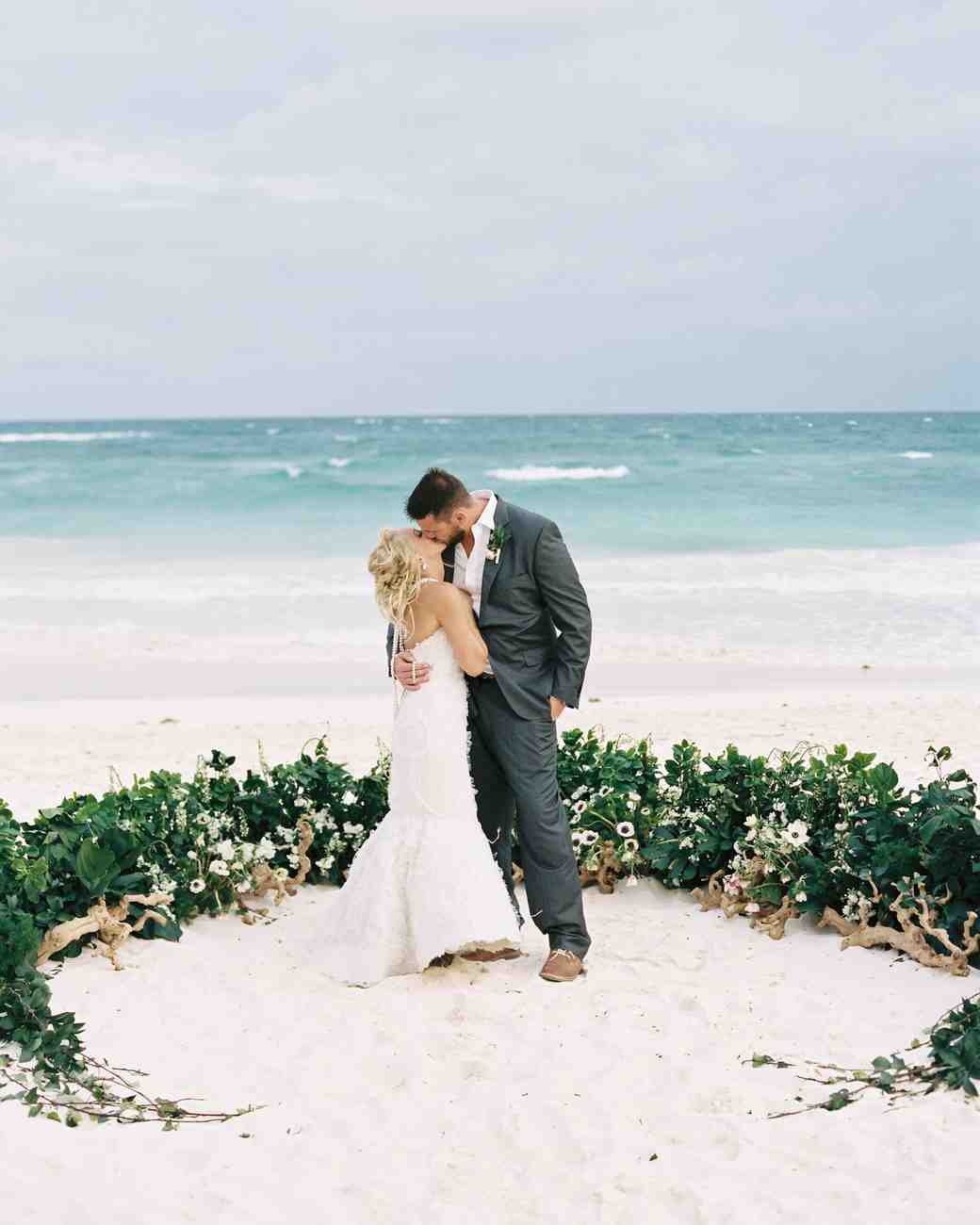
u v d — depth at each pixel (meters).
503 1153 3.53
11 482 40.66
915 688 11.89
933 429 97.31
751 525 28.02
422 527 4.94
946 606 16.44
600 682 12.23
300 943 5.23
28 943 4.29
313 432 93.75
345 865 6.00
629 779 5.95
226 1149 3.54
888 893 4.90
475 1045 4.20
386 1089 3.93
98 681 12.41
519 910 5.35
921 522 28.36
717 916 5.42
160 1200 3.27
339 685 12.25
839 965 4.78
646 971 4.85
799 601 16.91
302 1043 4.24
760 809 5.55
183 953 5.04
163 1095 3.86
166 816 5.56
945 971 4.59
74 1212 3.18
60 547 24.23
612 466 49.09
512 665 4.95
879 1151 3.41
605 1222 3.18
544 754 4.91
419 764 4.95
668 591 17.91
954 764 8.65
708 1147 3.51
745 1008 4.42
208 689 12.09
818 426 108.00
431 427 107.12
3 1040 4.05
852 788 5.54
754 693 11.68
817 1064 3.96
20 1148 3.46
